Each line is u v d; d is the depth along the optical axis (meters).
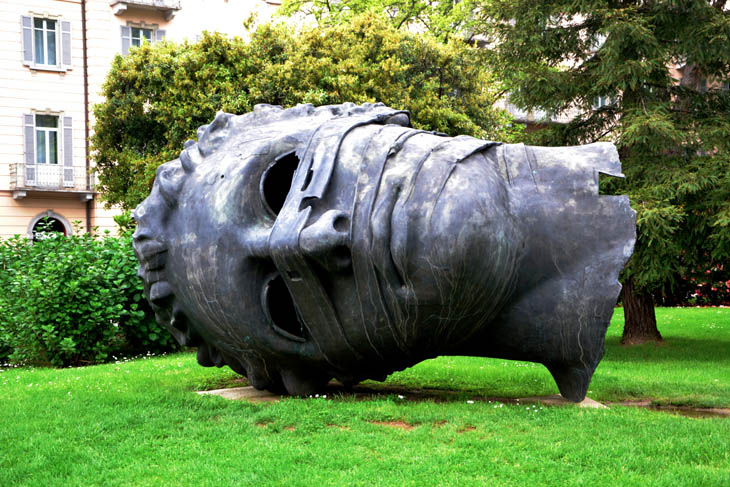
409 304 6.45
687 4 12.63
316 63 18.39
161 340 12.98
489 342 7.23
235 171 7.04
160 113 19.22
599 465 5.12
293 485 4.82
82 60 30.73
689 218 12.47
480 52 14.14
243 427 6.23
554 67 14.52
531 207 6.94
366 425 6.18
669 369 10.97
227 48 18.77
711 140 12.31
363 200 6.54
